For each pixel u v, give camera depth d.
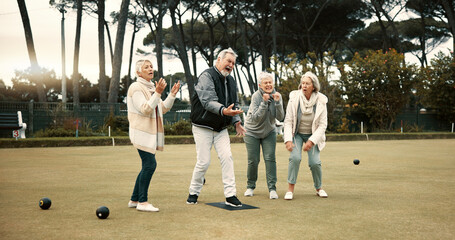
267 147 5.00
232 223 3.61
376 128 25.03
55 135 18.08
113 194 5.09
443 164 8.80
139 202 4.15
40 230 3.33
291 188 4.91
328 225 3.54
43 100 22.50
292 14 35.06
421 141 18.22
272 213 4.04
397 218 3.83
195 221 3.68
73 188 5.54
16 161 9.10
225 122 4.57
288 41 38.34
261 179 6.61
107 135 19.08
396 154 11.25
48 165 8.32
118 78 23.00
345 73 23.83
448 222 3.68
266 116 4.96
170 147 13.84
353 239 3.12
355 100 23.45
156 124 4.25
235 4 34.50
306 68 22.59
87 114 19.97
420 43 40.16
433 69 25.36
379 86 23.55
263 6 33.06
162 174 7.01
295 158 4.89
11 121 15.66
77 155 10.66
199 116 4.52
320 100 4.97
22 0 22.12
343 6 33.59
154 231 3.32
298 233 3.28
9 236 3.16
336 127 23.27
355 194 5.20
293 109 5.00
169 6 28.78
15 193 5.12
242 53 40.94
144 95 4.26
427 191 5.42
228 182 4.47
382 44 40.38
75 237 3.12
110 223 3.59
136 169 7.71
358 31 40.28
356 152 11.90
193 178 4.57
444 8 31.70
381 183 6.14
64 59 25.83
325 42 36.12
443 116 26.88
